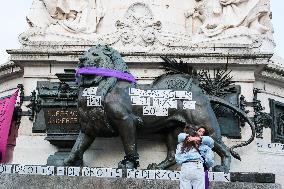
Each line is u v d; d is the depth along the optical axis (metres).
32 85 12.00
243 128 11.52
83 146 10.75
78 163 10.73
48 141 11.56
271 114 12.63
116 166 11.27
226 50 11.82
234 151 10.96
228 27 12.56
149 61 11.71
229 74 11.82
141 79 11.81
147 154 11.33
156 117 10.75
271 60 13.48
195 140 7.79
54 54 11.94
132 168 10.20
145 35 11.92
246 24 12.80
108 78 10.59
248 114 11.66
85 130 10.68
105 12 13.12
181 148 7.80
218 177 9.73
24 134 11.73
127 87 10.67
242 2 12.98
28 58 11.96
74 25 12.61
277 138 12.49
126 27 12.04
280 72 12.83
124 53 11.73
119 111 10.38
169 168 10.92
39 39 12.29
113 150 11.37
